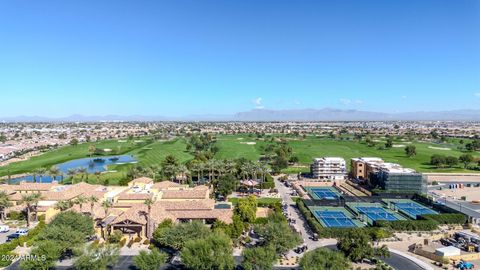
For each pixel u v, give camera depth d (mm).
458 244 103188
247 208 117812
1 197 122875
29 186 147500
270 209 138625
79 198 114375
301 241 98125
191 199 135375
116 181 188250
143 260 80625
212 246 81062
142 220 108125
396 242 107125
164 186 155875
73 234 92750
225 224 106812
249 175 191375
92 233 103625
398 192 170250
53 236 91000
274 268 86938
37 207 126938
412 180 171125
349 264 84938
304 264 77062
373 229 109188
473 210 141375
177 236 91688
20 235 107625
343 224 123750
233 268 83562
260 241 102000
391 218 133000
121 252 97375
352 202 157375
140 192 142125
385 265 88125
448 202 157125
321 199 154250
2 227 114062
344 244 92688
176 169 181250
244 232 112250
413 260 92875
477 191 181250
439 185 193375
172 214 116562
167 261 91438
